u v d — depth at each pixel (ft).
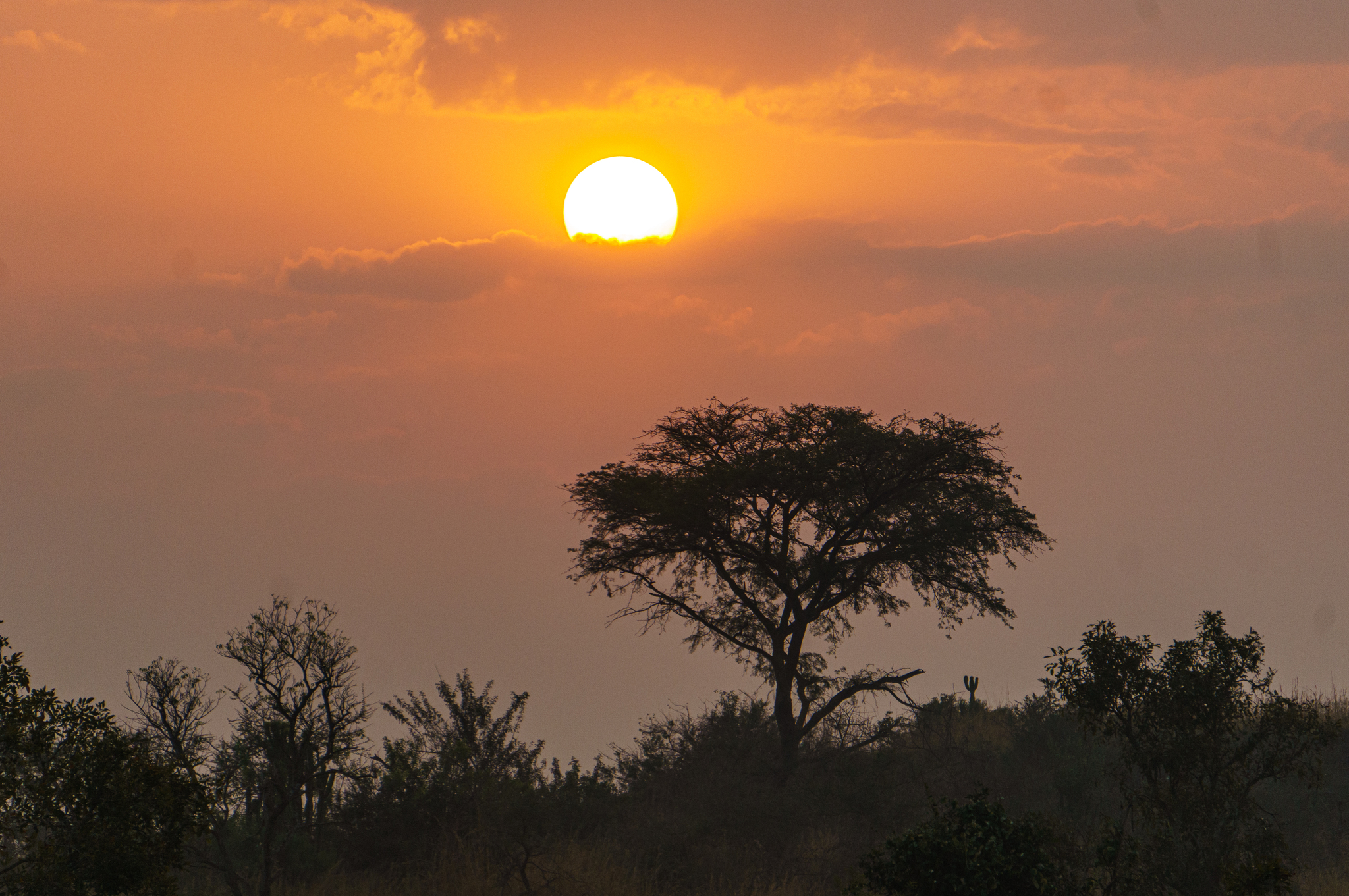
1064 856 90.74
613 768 216.54
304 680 137.28
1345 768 177.68
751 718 228.63
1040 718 210.59
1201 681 103.76
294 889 143.54
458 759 178.40
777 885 153.07
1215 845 97.50
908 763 198.18
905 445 237.04
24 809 80.07
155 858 83.92
